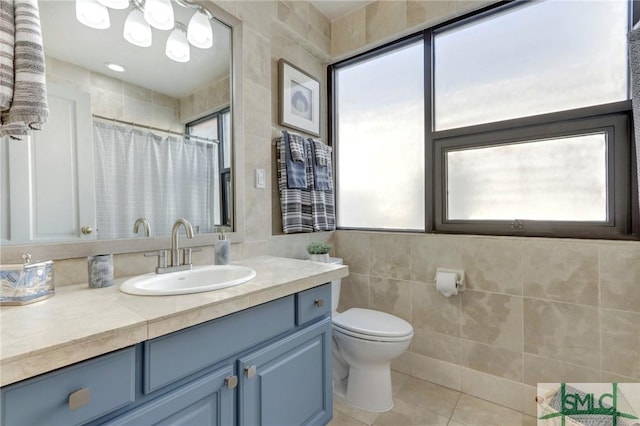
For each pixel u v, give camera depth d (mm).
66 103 1079
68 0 1086
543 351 1565
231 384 909
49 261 905
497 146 1771
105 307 799
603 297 1418
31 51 784
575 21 1559
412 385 1871
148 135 1296
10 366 527
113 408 667
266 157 1780
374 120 2268
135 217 1243
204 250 1459
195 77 1456
